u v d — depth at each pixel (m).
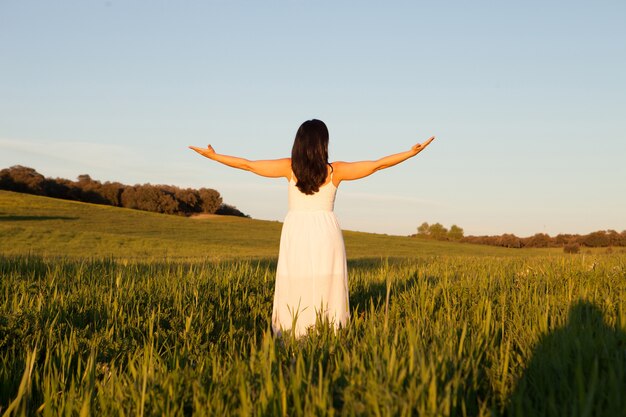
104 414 2.63
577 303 4.53
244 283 6.68
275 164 4.84
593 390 2.07
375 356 2.66
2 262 8.72
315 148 4.58
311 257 4.71
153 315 4.71
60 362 3.62
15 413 2.71
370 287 7.05
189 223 84.31
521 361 3.04
